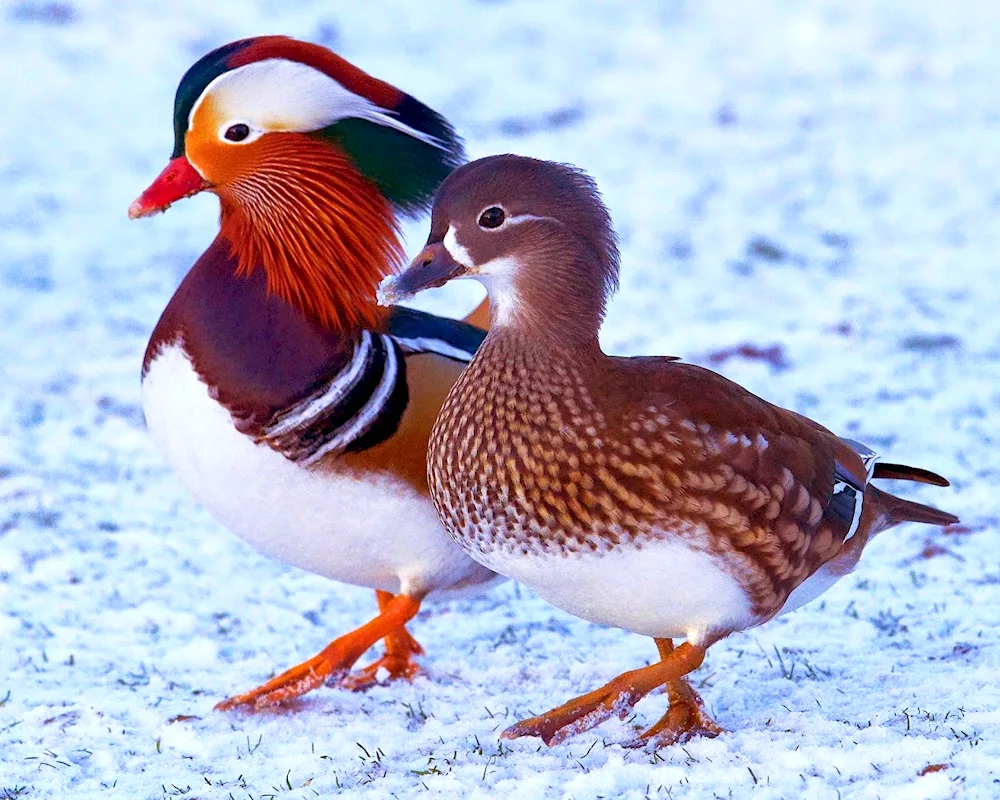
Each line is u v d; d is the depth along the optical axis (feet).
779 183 85.46
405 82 110.22
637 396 24.27
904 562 37.86
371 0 133.69
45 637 34.73
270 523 29.37
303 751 27.04
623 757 25.03
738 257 72.18
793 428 26.16
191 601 37.70
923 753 23.22
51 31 126.00
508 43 121.39
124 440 51.80
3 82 113.19
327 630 36.11
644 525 23.98
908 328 59.62
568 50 119.34
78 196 90.33
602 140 96.37
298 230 29.12
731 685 29.81
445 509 25.58
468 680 32.27
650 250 74.33
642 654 33.22
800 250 73.26
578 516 24.06
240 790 24.81
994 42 115.85
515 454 24.32
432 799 23.18
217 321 28.78
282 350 28.55
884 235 74.95
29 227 83.97
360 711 29.99
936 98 102.17
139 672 32.63
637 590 24.53
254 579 39.63
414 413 28.99
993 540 38.81
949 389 52.34
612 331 61.67
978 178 83.82
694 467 23.99
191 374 28.78
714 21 127.03
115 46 122.11
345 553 29.71
